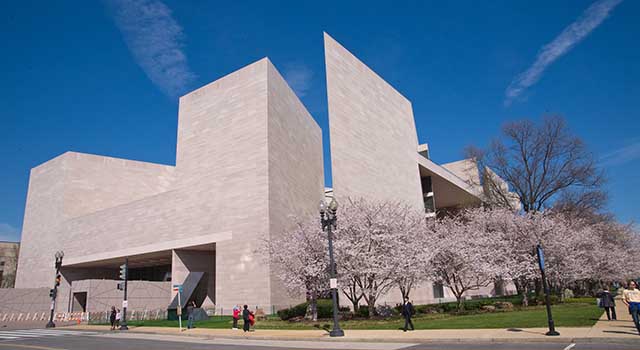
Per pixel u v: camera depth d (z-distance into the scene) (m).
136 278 55.84
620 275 44.66
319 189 52.94
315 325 20.70
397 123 45.12
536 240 31.17
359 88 38.88
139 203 44.94
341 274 22.77
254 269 34.34
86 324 32.56
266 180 36.06
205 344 15.81
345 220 24.52
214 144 40.69
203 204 39.47
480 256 27.84
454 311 27.42
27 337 21.33
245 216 36.22
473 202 58.25
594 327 14.83
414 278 24.25
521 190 43.00
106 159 56.62
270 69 40.25
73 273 52.81
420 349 11.73
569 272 33.16
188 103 44.56
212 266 42.12
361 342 14.48
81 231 50.56
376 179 37.53
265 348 13.49
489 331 14.88
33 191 60.94
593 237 37.91
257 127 38.03
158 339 18.83
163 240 41.44
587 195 42.22
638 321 13.04
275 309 33.28
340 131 34.03
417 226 27.64
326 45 35.38
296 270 24.05
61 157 55.44
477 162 46.44
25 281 57.78
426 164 49.12
